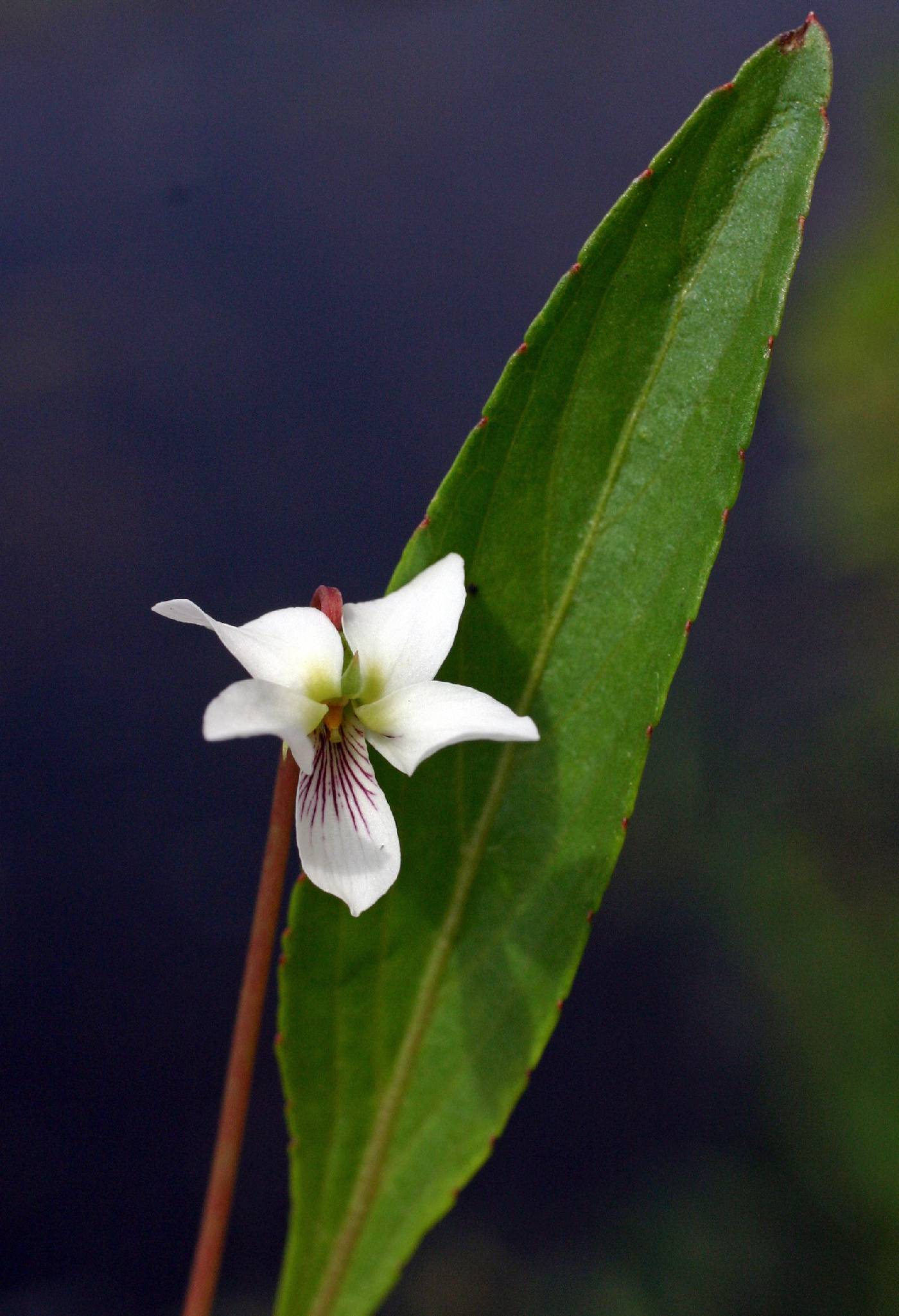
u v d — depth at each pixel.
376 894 0.13
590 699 0.14
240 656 0.13
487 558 0.14
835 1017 0.29
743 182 0.13
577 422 0.14
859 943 0.30
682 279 0.13
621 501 0.14
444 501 0.14
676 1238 0.29
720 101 0.13
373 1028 0.14
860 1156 0.28
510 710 0.13
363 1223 0.14
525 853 0.14
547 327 0.13
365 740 0.13
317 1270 0.14
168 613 0.13
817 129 0.13
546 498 0.14
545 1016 0.14
